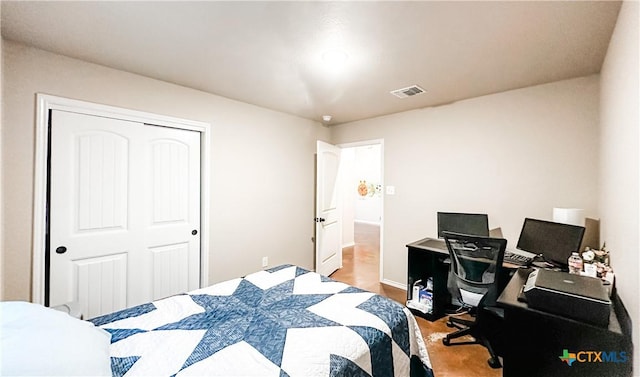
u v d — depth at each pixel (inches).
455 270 89.1
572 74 87.9
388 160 142.6
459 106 117.6
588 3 53.3
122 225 91.9
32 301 74.7
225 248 118.7
